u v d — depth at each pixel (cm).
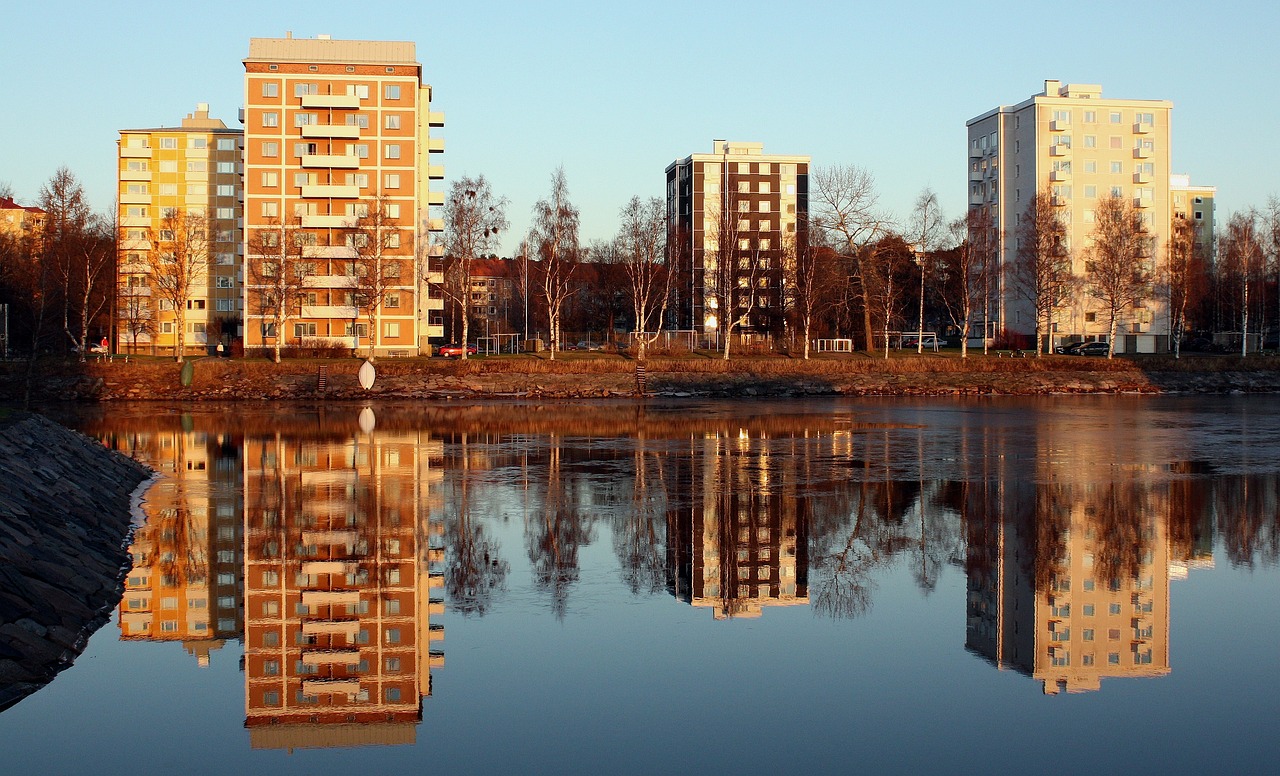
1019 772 1225
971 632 1784
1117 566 2264
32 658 1590
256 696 1503
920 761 1256
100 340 11288
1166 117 12338
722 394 8675
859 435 5100
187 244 9725
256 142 9731
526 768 1242
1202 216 18912
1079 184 12262
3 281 10350
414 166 9881
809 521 2758
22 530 2027
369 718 1401
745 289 11725
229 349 11144
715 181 14812
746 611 1909
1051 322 11669
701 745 1305
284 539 2512
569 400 8119
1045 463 3959
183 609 1933
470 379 8438
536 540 2506
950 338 14312
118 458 3816
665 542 2491
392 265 9825
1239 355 10675
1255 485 3384
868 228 10100
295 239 9475
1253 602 1975
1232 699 1470
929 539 2536
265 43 9731
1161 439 4872
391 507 2955
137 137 11700
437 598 1992
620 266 12950
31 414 3659
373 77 9850
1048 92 12462
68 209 9438
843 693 1489
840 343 10512
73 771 1248
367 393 8150
